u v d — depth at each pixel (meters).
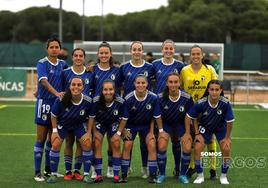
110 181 7.21
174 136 7.41
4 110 16.45
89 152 7.08
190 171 7.52
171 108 7.14
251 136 11.77
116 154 7.14
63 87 7.36
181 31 49.25
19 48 33.34
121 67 7.41
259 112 16.75
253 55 34.06
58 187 6.81
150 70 7.43
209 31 48.28
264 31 48.91
